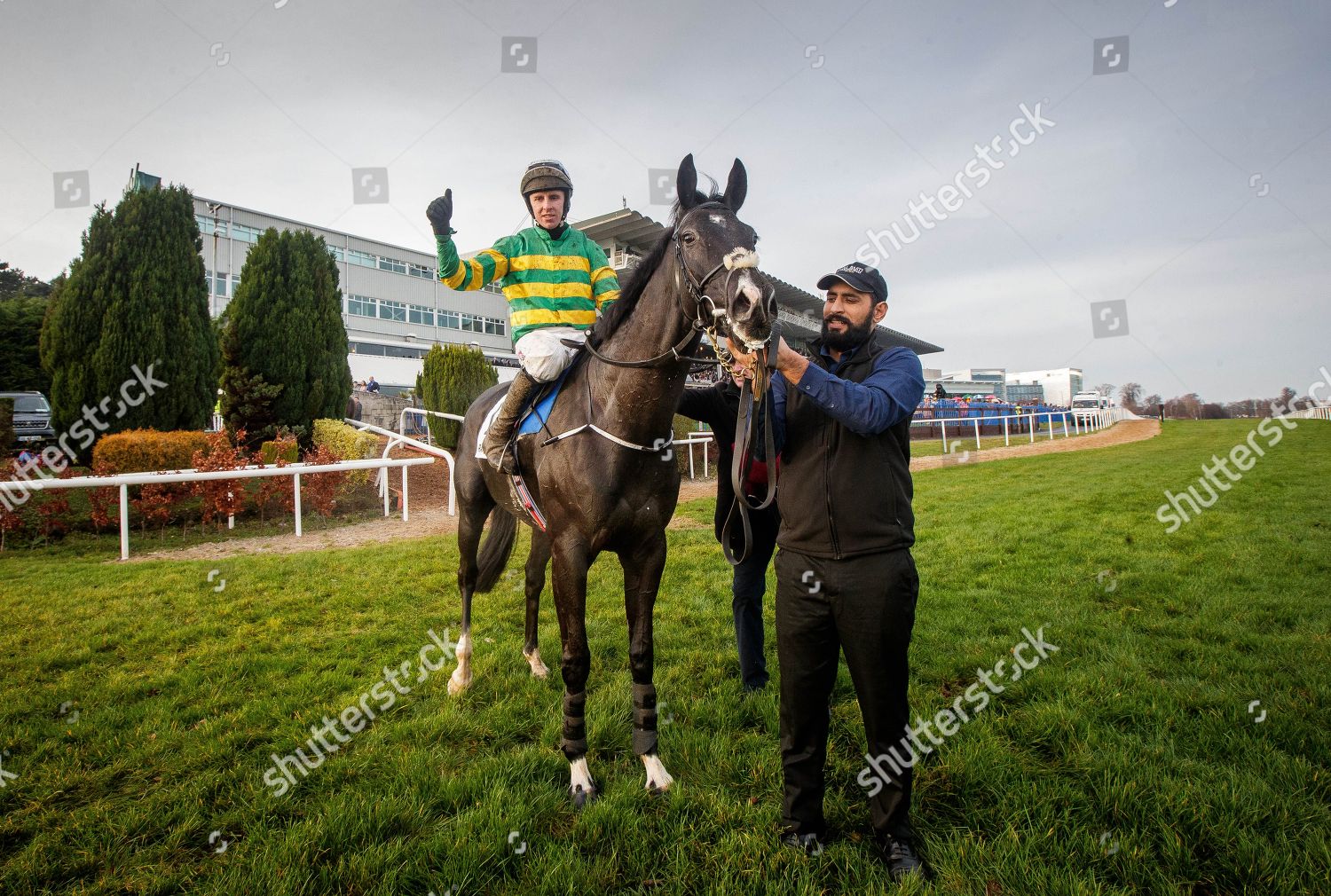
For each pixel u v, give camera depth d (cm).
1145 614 369
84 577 481
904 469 185
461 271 245
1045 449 1452
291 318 986
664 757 238
